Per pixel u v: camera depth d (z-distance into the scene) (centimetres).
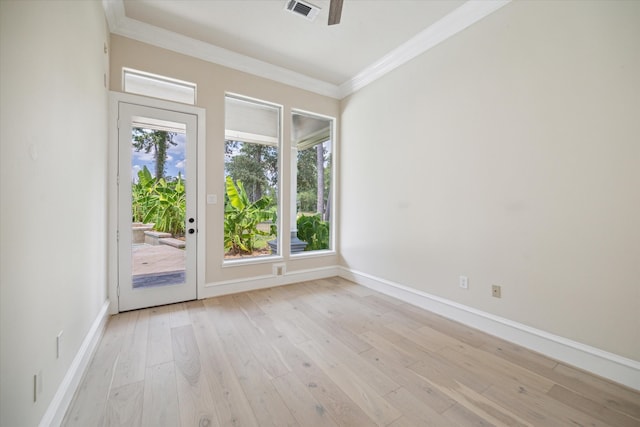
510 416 137
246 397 149
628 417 137
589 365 174
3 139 88
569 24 182
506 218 215
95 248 203
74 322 154
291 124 366
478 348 204
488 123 227
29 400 104
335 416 136
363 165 365
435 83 271
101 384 158
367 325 242
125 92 262
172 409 139
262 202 358
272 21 259
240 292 329
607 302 168
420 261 287
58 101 131
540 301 197
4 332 88
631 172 159
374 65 334
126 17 252
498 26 220
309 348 202
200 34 280
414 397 151
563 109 185
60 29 133
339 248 413
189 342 209
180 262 292
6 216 90
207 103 304
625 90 160
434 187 272
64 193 139
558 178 187
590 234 174
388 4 234
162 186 281
